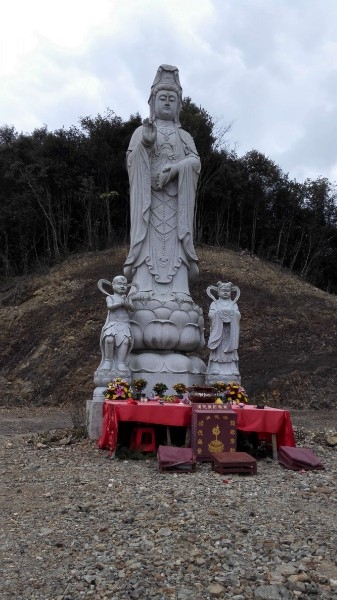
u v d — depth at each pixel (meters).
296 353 27.28
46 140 42.31
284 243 44.34
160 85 14.13
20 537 5.93
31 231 41.12
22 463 9.53
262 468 9.22
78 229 41.69
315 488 7.80
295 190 45.78
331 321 31.00
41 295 33.53
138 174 13.38
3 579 5.00
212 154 42.47
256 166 44.97
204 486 7.79
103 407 11.00
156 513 6.53
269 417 9.80
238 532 5.95
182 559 5.29
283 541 5.74
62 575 5.05
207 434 9.48
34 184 40.28
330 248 45.47
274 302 32.44
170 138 13.79
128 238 40.03
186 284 13.53
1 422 17.83
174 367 12.36
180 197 13.46
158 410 9.78
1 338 30.55
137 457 9.68
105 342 11.96
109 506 6.82
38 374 27.11
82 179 40.22
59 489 7.73
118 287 12.04
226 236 42.62
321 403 23.12
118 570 5.11
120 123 42.72
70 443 11.38
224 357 12.49
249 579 4.97
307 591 4.77
